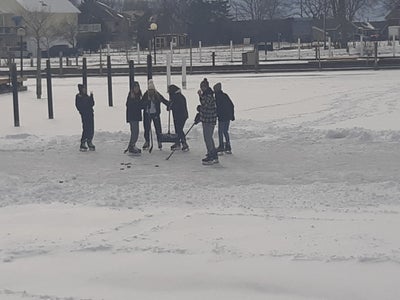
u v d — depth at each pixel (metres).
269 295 6.95
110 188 12.92
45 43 80.50
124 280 7.47
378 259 7.78
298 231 9.19
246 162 15.53
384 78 39.53
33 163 16.02
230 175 14.09
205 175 14.15
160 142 17.59
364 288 7.01
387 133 18.39
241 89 33.94
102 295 7.07
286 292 7.01
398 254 7.95
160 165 15.48
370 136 18.05
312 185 12.77
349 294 6.89
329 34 89.31
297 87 34.47
